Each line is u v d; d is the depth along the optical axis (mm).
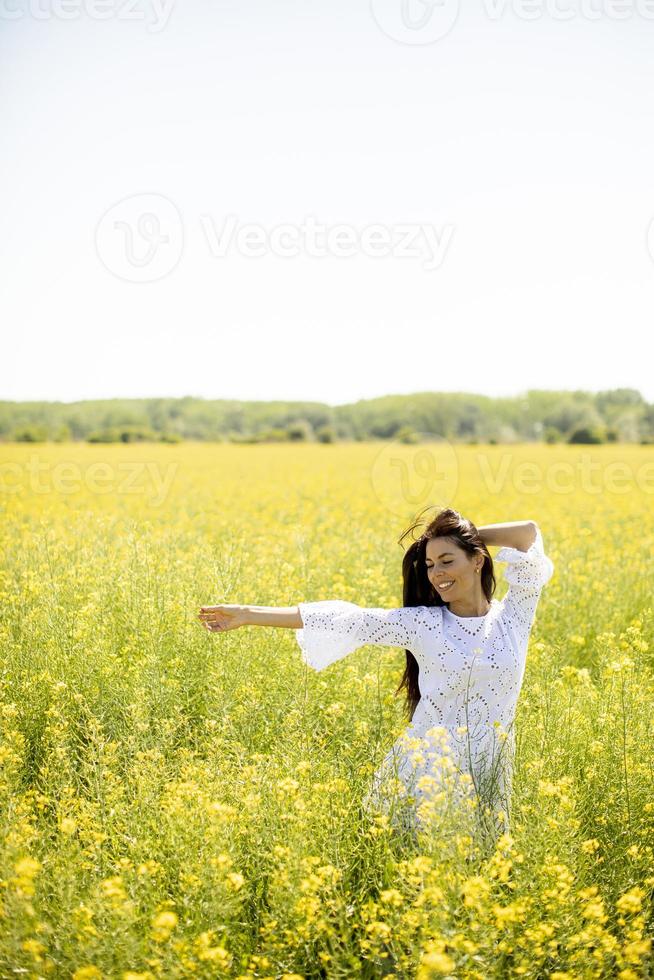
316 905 2477
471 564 3340
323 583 5875
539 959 2486
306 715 3764
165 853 2838
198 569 5496
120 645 4727
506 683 3287
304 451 41625
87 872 2699
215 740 3436
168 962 2271
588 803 3273
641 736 3480
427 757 3156
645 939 2674
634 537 10234
